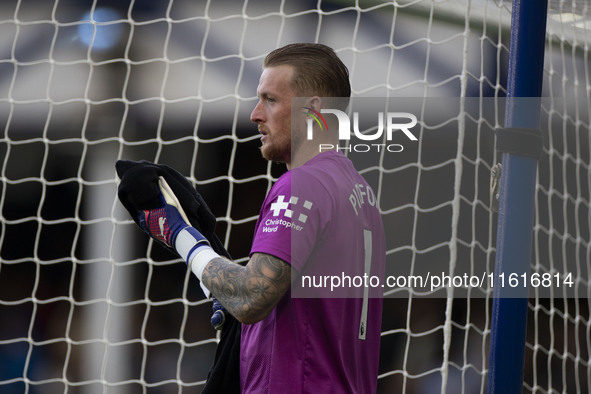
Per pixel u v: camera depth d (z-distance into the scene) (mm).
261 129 6406
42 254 18266
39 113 16750
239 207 17047
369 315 6516
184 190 6465
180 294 17906
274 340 5879
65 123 16781
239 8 15633
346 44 14406
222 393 6316
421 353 14930
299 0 15094
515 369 6484
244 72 15836
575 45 12602
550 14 12266
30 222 18344
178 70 16109
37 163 18141
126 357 17016
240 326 6438
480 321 15023
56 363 16734
